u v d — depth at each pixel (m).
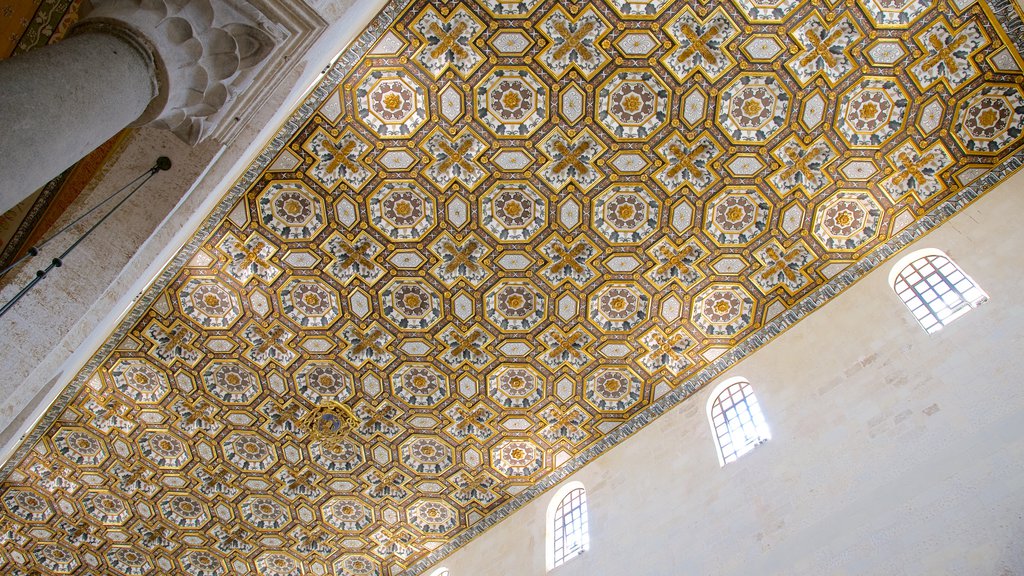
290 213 11.03
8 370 6.52
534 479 14.29
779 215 11.15
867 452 9.10
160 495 14.48
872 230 11.08
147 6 5.50
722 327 12.23
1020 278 9.15
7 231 7.20
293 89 7.84
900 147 10.41
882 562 7.91
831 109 10.17
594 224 11.34
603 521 12.28
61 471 13.89
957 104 9.99
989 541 7.24
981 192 10.39
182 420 13.25
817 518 8.95
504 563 13.68
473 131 10.42
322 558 15.66
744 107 10.22
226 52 6.02
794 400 10.66
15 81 4.27
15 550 15.19
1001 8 9.11
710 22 9.45
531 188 10.99
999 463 7.73
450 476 14.30
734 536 9.77
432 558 15.48
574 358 12.77
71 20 6.18
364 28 9.30
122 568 15.71
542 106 10.22
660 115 10.29
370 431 13.59
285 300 11.92
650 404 13.18
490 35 9.57
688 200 11.08
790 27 9.45
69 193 7.41
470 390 13.14
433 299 12.09
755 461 10.45
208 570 15.70
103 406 12.91
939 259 10.42
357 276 11.76
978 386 8.59
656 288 11.97
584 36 9.59
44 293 6.92
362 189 10.91
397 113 10.23
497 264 11.73
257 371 12.70
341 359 12.64
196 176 7.50
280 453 13.88
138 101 5.27
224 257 11.36
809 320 11.58
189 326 12.05
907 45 9.55
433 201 11.05
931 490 8.06
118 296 7.32
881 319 10.48
